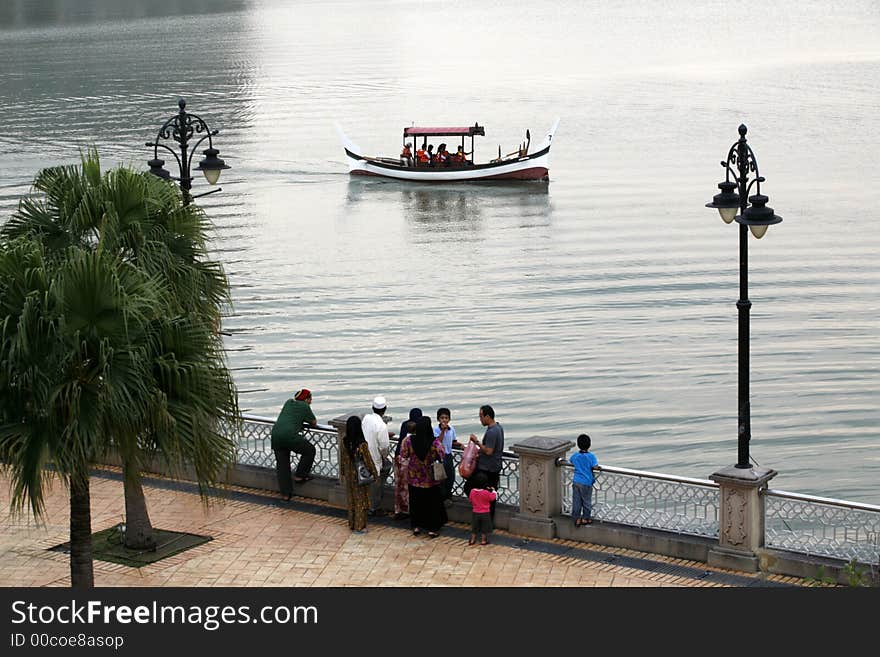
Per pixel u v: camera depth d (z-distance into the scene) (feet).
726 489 57.47
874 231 213.25
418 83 479.41
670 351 149.69
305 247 220.64
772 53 562.66
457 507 64.64
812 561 56.34
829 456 116.67
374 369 145.18
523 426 126.00
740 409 58.49
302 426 68.80
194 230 57.72
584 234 221.87
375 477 63.16
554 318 166.40
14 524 65.00
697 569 57.77
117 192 55.77
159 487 70.08
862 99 393.91
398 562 59.36
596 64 541.75
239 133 355.36
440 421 64.85
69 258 50.16
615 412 129.08
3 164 296.10
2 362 47.21
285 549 61.31
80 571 53.21
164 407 48.49
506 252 210.59
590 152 320.50
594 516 62.03
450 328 162.71
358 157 293.64
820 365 142.61
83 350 47.73
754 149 312.09
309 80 489.26
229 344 156.35
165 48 629.10
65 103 412.57
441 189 281.74
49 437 47.88
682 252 202.28
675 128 352.28
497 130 364.79
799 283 179.63
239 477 70.54
